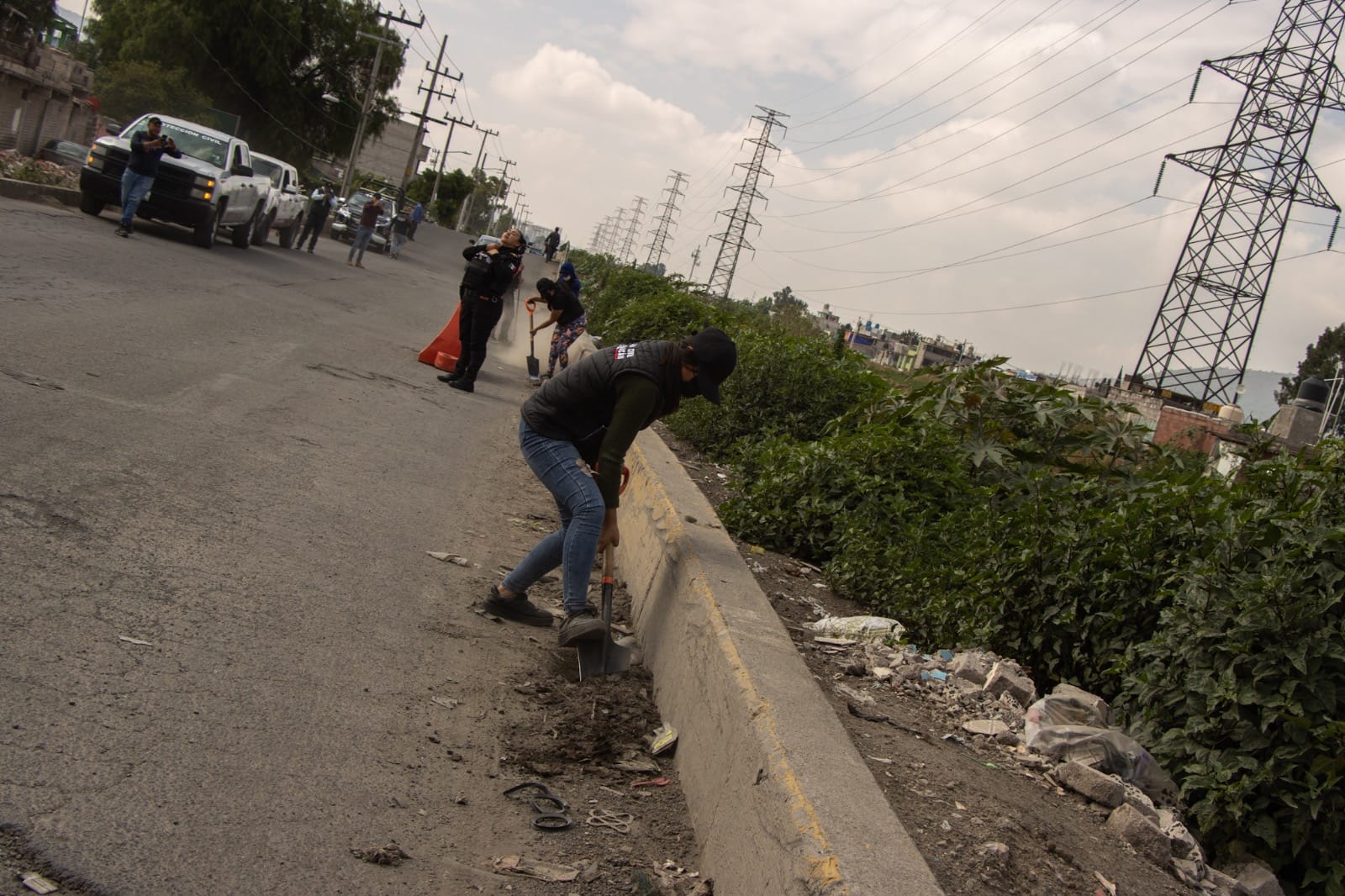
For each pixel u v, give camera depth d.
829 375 11.13
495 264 12.33
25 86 40.56
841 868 2.54
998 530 6.00
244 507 5.74
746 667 3.69
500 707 4.30
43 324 8.55
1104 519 5.45
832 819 2.78
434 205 95.38
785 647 4.04
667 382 4.70
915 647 5.34
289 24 55.84
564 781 3.83
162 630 4.01
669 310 18.50
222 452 6.63
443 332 13.77
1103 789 3.86
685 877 3.37
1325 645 4.00
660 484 6.23
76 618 3.89
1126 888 3.25
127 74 49.06
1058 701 4.47
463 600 5.41
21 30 40.38
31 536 4.47
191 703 3.55
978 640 5.30
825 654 4.82
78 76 45.47
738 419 10.73
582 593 4.76
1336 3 37.62
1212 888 3.60
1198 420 21.91
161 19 51.88
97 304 10.16
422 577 5.55
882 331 115.62
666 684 4.57
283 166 25.11
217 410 7.66
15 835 2.64
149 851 2.74
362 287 22.53
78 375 7.36
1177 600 4.48
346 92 60.78
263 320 12.69
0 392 6.36
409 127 92.12
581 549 4.74
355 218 40.09
